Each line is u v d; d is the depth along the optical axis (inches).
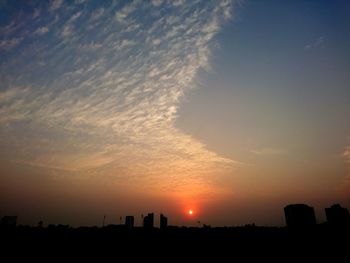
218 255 1381.6
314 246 1355.8
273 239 1577.3
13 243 1518.2
